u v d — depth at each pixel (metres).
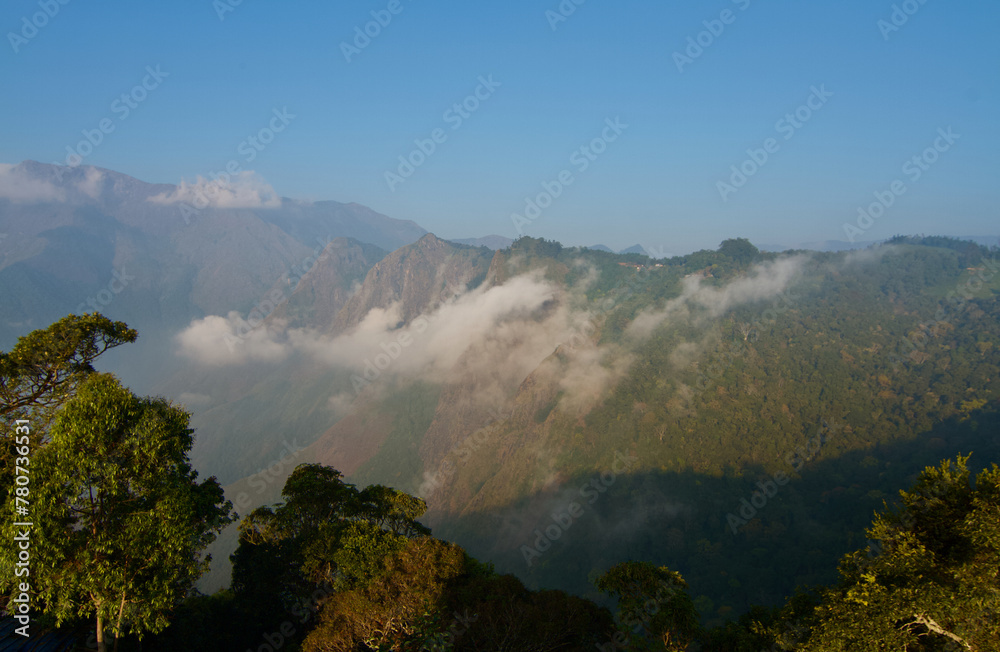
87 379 18.78
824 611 16.77
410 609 18.33
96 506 16.92
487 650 17.23
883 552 16.59
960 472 16.50
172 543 17.05
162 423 17.86
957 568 14.53
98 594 16.47
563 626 18.56
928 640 15.09
